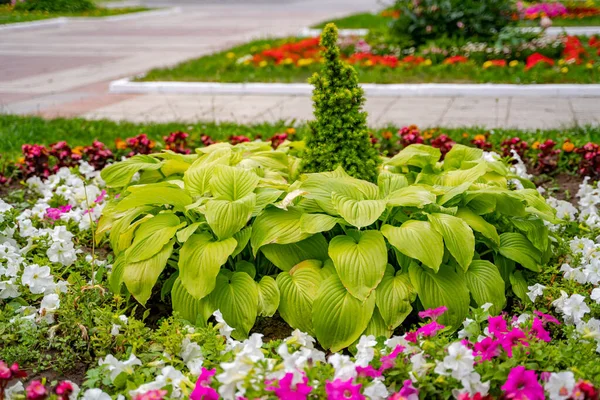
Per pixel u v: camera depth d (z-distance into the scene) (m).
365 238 3.44
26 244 4.26
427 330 2.83
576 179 5.84
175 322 3.20
